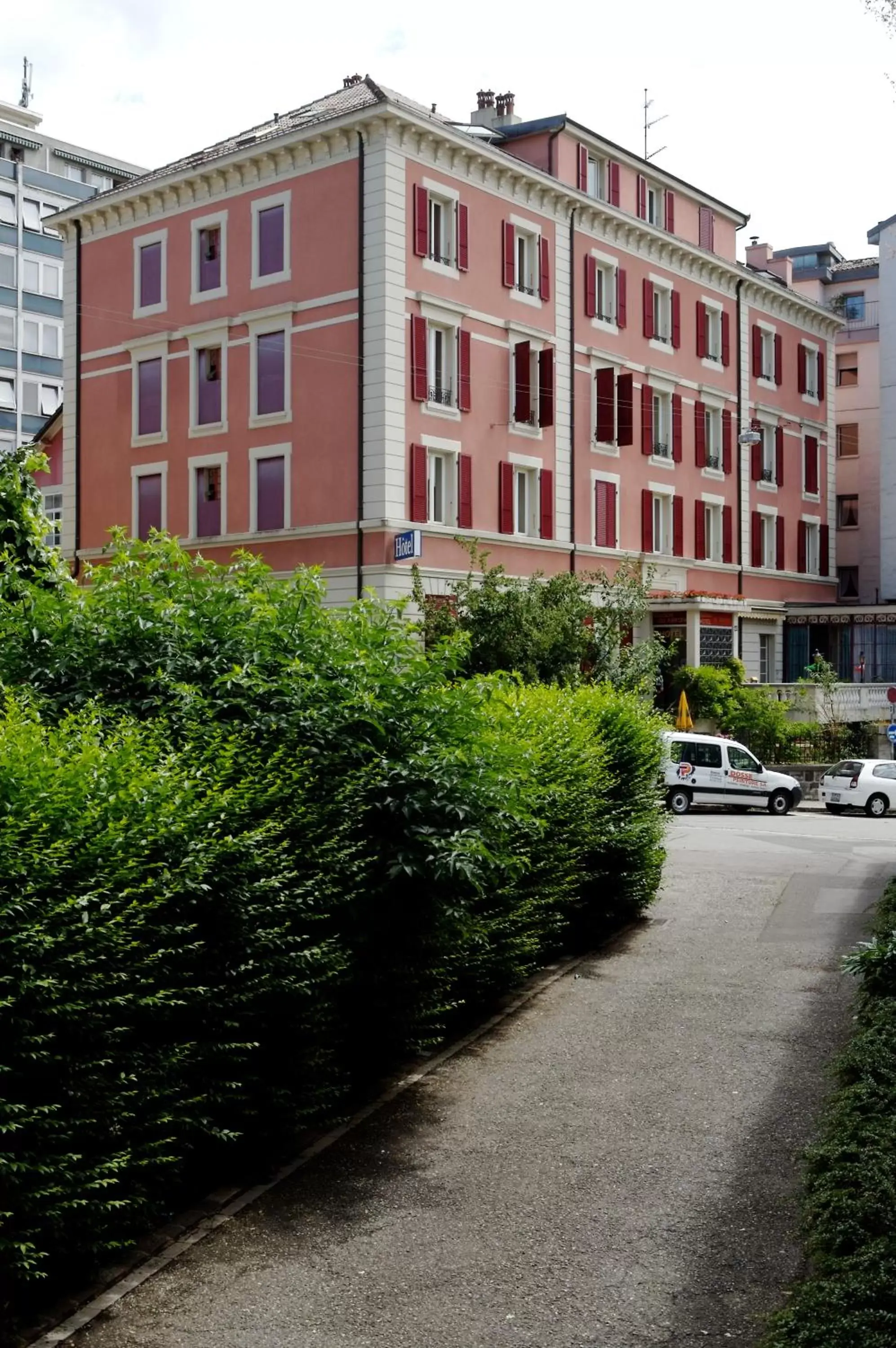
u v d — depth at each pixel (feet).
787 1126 25.54
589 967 40.37
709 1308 18.19
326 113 107.04
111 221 120.37
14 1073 16.83
